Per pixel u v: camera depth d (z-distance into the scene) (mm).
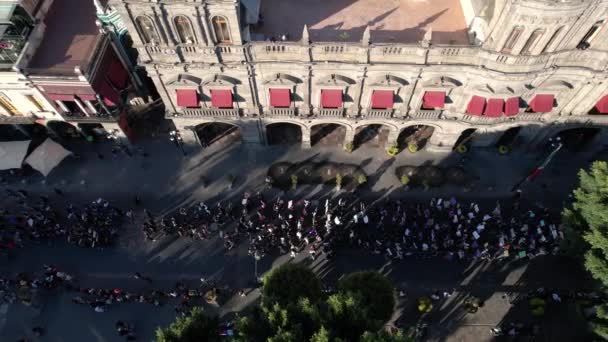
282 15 38844
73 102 44312
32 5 41688
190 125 45312
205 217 44000
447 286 40156
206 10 32375
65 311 39031
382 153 48188
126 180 46844
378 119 43156
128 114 48906
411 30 37875
